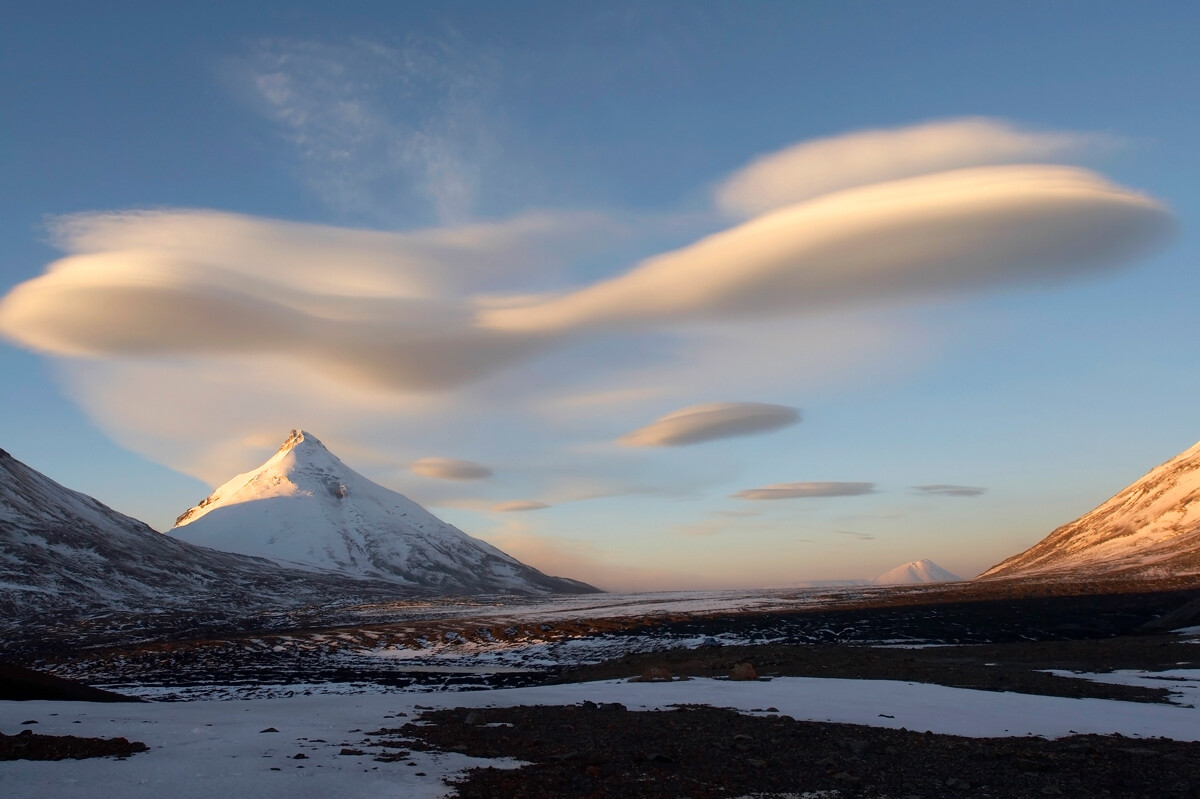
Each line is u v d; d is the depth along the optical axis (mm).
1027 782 14195
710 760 15773
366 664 65938
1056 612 73938
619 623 84000
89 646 88438
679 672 39500
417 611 136500
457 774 13781
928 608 83562
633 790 13461
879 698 24297
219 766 13484
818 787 13898
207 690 47594
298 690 46938
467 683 49719
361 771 13586
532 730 18734
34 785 11727
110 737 15953
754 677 31328
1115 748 16531
